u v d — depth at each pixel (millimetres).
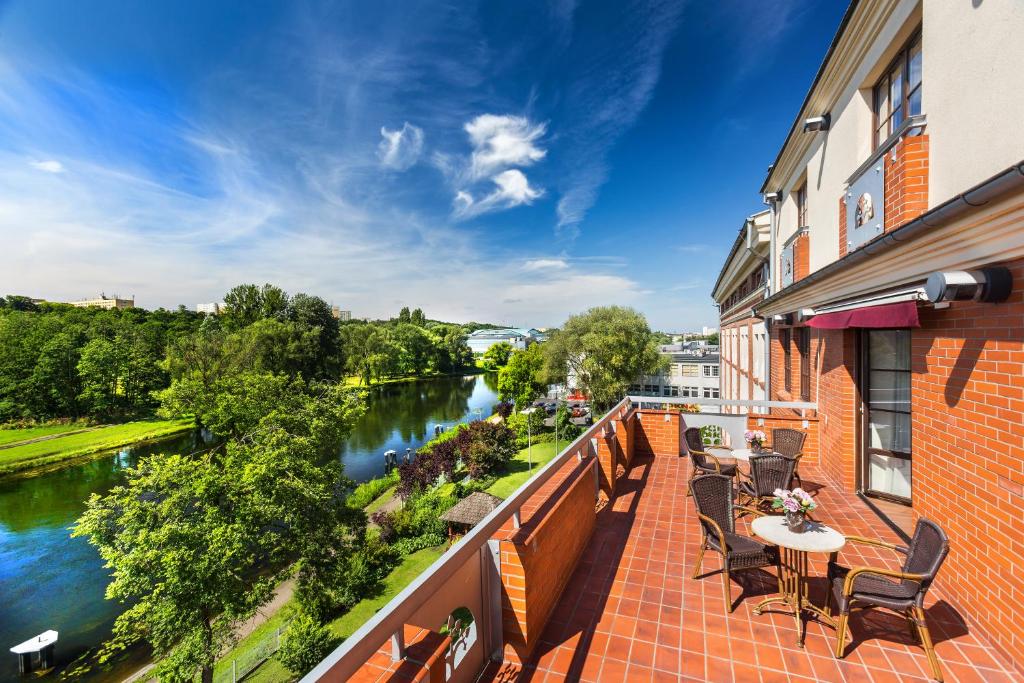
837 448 6395
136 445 35594
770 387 11602
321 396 21516
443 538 18984
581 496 4586
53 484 26719
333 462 18250
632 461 8062
